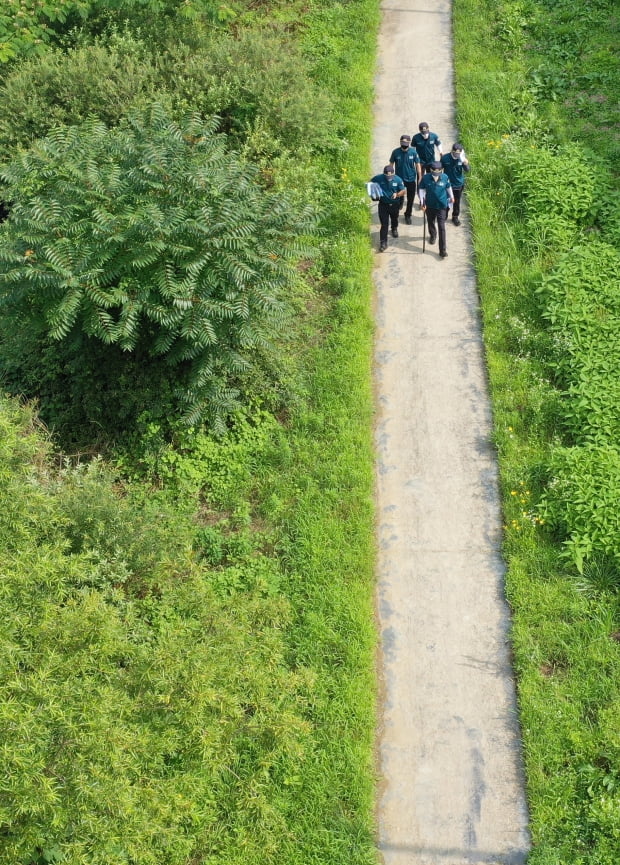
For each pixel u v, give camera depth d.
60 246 9.99
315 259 13.70
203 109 14.91
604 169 14.25
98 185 10.41
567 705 8.89
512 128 15.32
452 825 8.42
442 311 12.92
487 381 11.99
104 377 11.67
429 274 13.42
